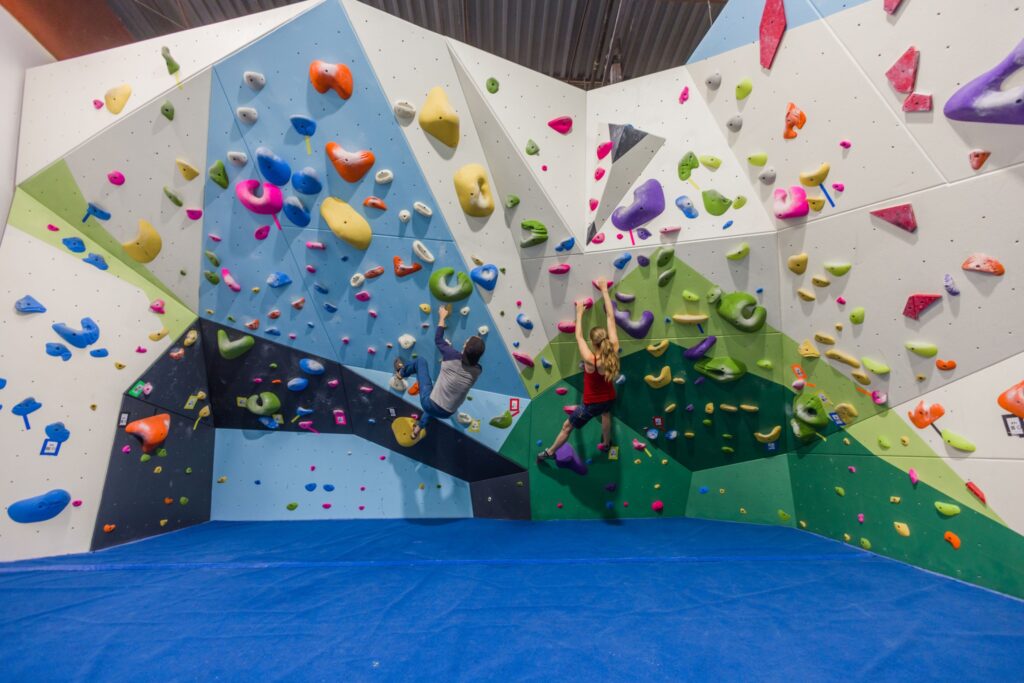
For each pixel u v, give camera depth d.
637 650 1.75
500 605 2.13
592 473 3.86
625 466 3.86
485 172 3.33
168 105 2.90
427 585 2.37
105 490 3.02
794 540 3.14
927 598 2.19
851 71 2.42
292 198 3.11
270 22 2.86
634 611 2.08
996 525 2.24
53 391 2.91
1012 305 2.10
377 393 3.78
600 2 5.02
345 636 1.84
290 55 2.89
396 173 3.17
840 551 2.90
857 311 2.72
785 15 2.64
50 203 3.10
